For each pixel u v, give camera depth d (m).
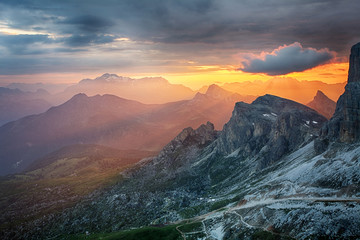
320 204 140.75
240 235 155.25
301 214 137.50
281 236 133.25
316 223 125.06
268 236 138.38
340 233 114.94
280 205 163.62
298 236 125.44
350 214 121.56
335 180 161.25
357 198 134.38
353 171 156.25
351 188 143.62
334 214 126.19
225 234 170.62
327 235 116.88
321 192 156.75
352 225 115.81
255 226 157.50
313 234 119.75
